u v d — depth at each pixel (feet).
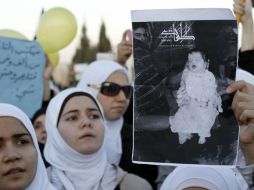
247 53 10.37
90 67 12.48
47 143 9.66
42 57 13.25
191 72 5.91
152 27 5.93
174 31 5.91
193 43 5.90
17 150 6.91
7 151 6.85
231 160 5.90
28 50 13.16
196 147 5.95
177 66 5.93
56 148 9.36
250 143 6.19
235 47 5.84
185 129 5.96
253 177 6.61
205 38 5.88
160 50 5.94
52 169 9.48
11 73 12.95
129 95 12.23
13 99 12.93
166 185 7.84
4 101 12.84
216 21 5.87
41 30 14.53
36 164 7.10
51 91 15.31
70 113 9.32
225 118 5.91
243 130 6.15
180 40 5.91
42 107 12.80
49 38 14.38
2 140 6.90
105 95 11.98
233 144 5.90
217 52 5.87
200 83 5.91
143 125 6.00
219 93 5.89
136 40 5.96
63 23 14.39
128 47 13.73
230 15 5.88
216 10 5.90
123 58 13.78
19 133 7.01
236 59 5.84
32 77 13.17
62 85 22.48
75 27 14.57
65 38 14.40
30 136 7.17
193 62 5.90
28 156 6.97
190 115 5.95
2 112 7.07
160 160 5.98
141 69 5.96
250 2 10.26
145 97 5.98
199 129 5.94
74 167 9.27
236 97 5.84
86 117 9.30
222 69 5.88
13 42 13.02
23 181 6.89
